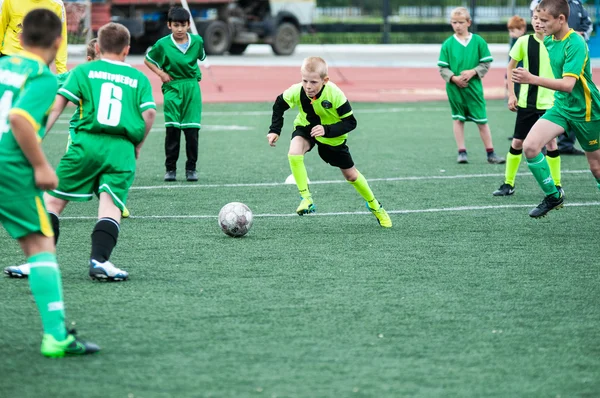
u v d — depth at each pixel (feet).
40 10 32.94
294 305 39.37
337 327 36.24
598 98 55.06
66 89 42.50
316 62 53.93
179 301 39.91
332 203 65.62
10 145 31.99
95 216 60.44
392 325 36.55
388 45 306.76
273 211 62.39
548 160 68.49
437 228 56.75
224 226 53.21
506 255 49.44
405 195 68.95
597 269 46.42
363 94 160.25
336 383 30.07
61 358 32.50
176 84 74.95
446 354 33.09
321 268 46.26
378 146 99.40
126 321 36.91
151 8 222.07
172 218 59.57
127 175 43.16
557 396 29.09
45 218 32.91
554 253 50.06
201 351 33.24
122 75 43.11
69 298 40.24
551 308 39.22
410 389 29.58
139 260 47.78
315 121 56.70
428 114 132.67
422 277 44.55
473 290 42.14
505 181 69.41
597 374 31.14
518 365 31.96
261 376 30.71
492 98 153.07
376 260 48.11
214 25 237.04
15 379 30.37
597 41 234.17
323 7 347.15
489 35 301.63
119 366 31.65
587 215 61.11
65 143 99.45
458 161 86.89
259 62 226.79
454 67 86.07
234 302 39.81
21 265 45.52
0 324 36.45
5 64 32.48
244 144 100.73
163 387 29.66
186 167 76.43
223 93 158.61
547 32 54.90
